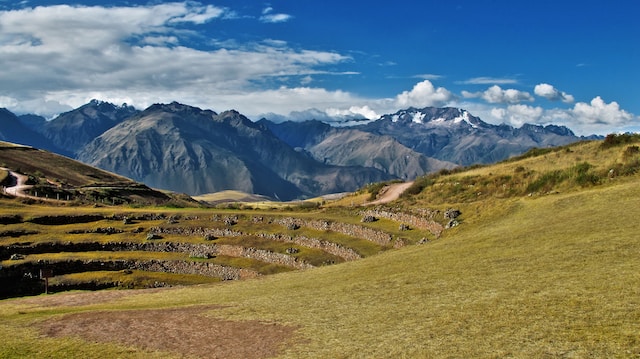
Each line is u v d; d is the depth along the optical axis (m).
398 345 29.52
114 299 61.94
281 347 33.28
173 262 111.69
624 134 106.75
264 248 111.94
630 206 54.66
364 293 44.47
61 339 40.69
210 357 33.47
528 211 69.19
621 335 25.42
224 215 138.25
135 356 35.16
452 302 36.12
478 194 111.25
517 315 30.78
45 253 110.69
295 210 155.00
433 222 93.62
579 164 93.81
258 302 47.91
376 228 103.81
